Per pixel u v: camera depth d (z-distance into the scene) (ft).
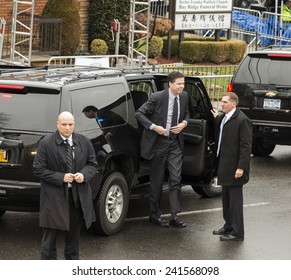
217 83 72.38
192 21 91.15
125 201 36.68
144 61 76.59
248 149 35.32
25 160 33.45
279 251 34.42
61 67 40.98
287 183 47.83
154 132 37.19
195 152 39.55
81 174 29.17
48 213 29.07
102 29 89.71
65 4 81.15
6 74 36.81
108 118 35.96
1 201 33.91
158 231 37.09
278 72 51.39
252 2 113.39
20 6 82.69
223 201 36.45
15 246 34.09
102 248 34.06
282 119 51.16
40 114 33.76
